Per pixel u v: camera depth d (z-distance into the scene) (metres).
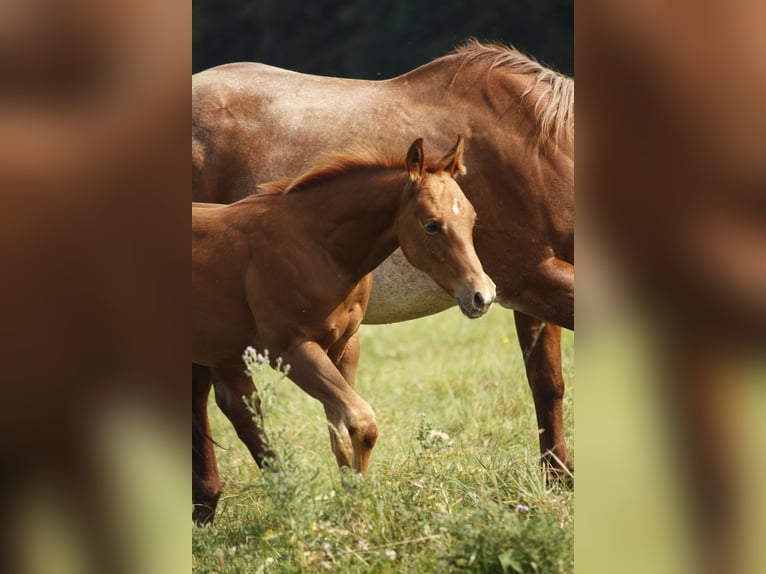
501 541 5.09
